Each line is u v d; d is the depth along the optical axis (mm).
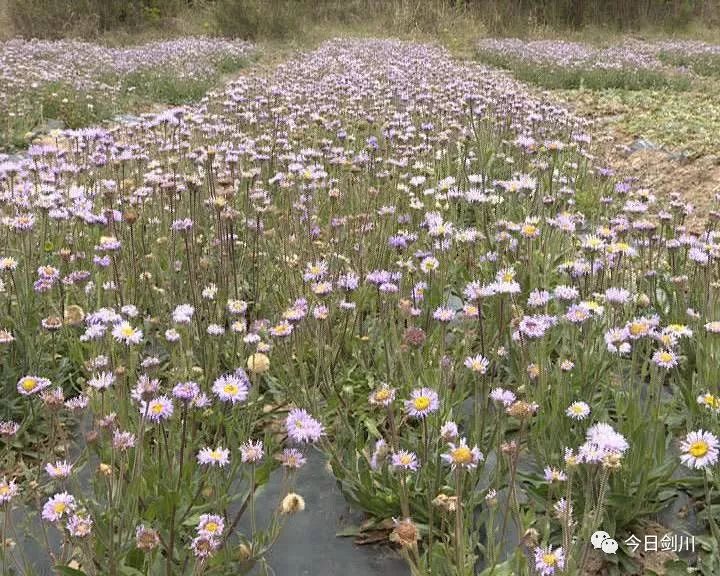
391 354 3316
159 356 3518
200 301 3674
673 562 2430
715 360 3000
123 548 2229
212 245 4207
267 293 3967
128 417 2797
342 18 23750
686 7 23828
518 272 3957
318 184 4844
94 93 10594
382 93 8391
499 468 2527
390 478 2590
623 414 2885
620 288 3451
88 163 5293
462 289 4082
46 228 3818
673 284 3754
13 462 2811
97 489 2479
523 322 2730
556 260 4395
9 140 8000
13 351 3287
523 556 2195
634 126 9102
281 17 20719
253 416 2891
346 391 3127
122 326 2713
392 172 5027
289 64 13031
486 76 12125
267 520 2656
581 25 22781
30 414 3002
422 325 3521
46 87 10000
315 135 6090
